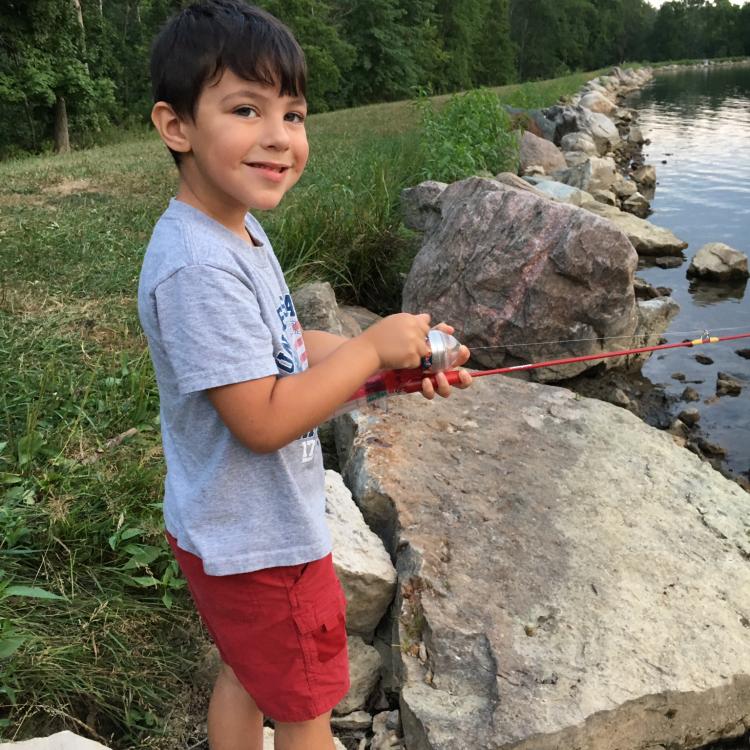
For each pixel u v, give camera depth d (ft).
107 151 45.19
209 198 5.40
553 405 12.74
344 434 12.21
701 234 33.14
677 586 9.17
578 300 17.48
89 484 10.05
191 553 5.53
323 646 5.83
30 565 8.89
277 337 5.50
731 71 212.02
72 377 12.73
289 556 5.52
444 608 8.57
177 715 7.88
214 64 5.03
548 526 9.88
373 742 8.07
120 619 8.34
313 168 28.89
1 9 61.52
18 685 7.39
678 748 8.18
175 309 4.99
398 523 9.71
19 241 18.98
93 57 76.38
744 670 8.19
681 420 17.06
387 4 113.60
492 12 167.53
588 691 7.79
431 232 20.24
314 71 99.45
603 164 37.83
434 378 6.14
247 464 5.36
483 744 7.35
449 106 34.68
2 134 70.95
